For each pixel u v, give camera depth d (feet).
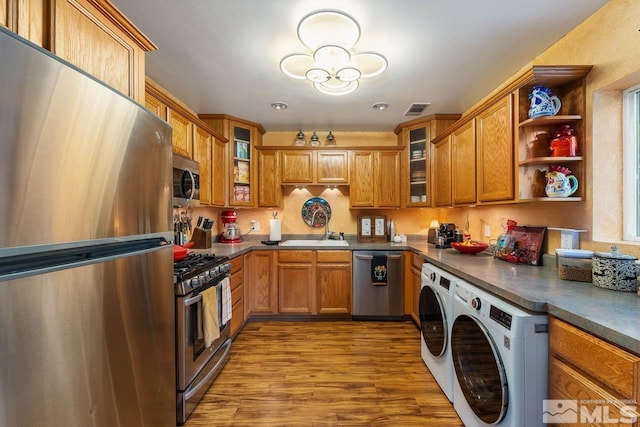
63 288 2.20
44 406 2.04
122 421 2.84
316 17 4.89
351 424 5.08
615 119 4.91
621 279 3.98
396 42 5.74
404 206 10.94
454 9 4.80
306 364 7.10
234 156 10.38
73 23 2.92
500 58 6.35
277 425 5.06
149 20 5.06
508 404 3.68
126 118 2.91
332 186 12.01
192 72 6.95
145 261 3.26
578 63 5.27
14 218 1.86
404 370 6.81
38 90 2.00
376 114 10.03
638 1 4.25
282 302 10.02
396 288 9.88
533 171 5.63
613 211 4.93
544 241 6.06
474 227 9.50
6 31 1.82
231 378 6.51
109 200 2.67
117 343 2.78
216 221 11.27
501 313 3.90
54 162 2.12
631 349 2.51
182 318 5.14
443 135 9.23
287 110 9.61
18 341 1.89
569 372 3.18
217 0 4.58
